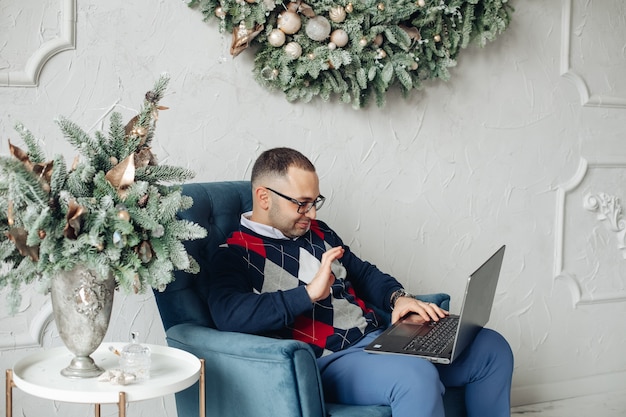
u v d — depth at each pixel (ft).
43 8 6.55
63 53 6.65
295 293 5.77
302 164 6.30
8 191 4.74
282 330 6.07
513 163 8.97
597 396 9.57
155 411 7.27
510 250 9.06
